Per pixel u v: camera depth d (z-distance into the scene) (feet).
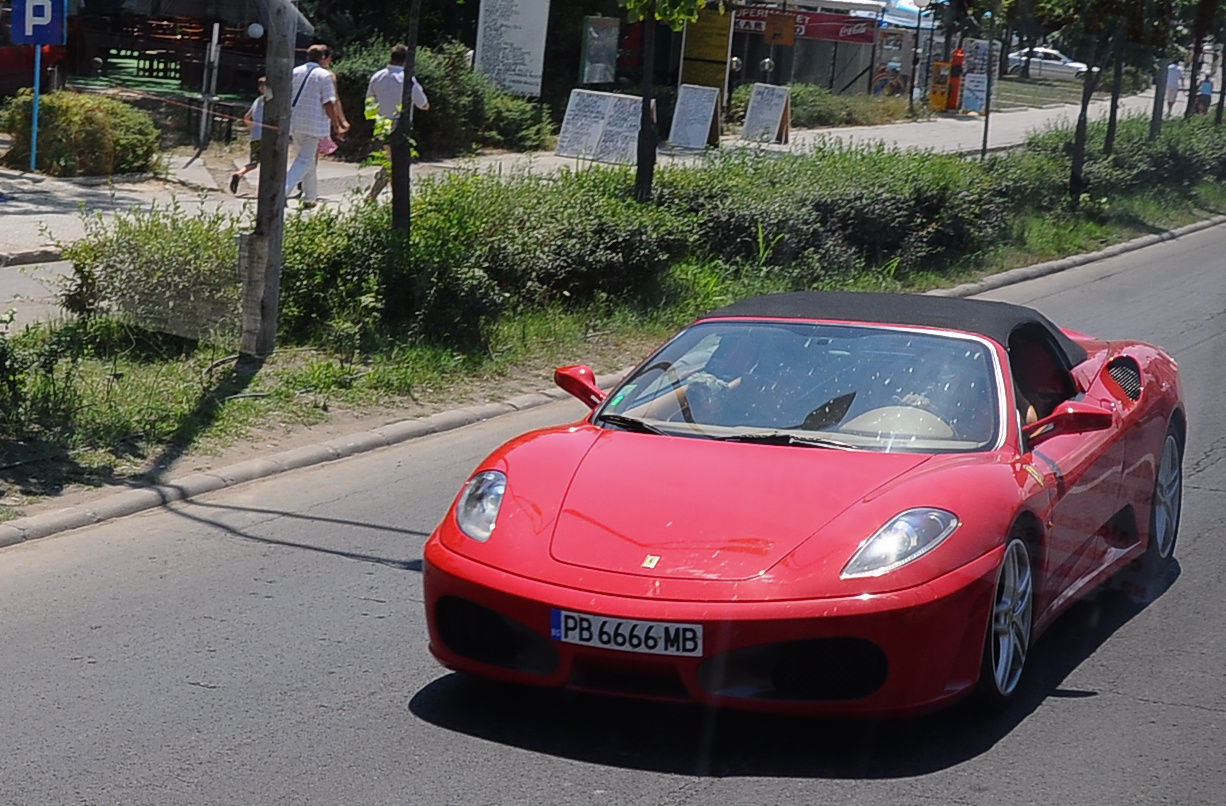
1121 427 19.01
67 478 24.72
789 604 13.61
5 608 19.15
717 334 18.66
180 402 29.04
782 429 16.80
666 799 13.37
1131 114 120.47
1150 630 18.69
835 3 116.37
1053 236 66.69
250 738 14.89
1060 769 14.12
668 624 13.69
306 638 18.07
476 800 13.37
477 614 15.05
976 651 14.40
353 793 13.53
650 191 47.01
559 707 15.74
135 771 14.07
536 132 79.51
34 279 39.11
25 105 53.16
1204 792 13.66
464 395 32.65
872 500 14.70
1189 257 67.15
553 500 15.35
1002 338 17.98
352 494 25.30
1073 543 17.30
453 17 89.61
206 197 39.37
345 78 67.72
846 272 50.44
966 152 86.33
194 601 19.51
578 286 40.65
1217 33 88.22
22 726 15.23
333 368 32.07
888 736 14.92
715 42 96.02
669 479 15.43
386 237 36.14
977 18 99.96
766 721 15.30
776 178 53.31
